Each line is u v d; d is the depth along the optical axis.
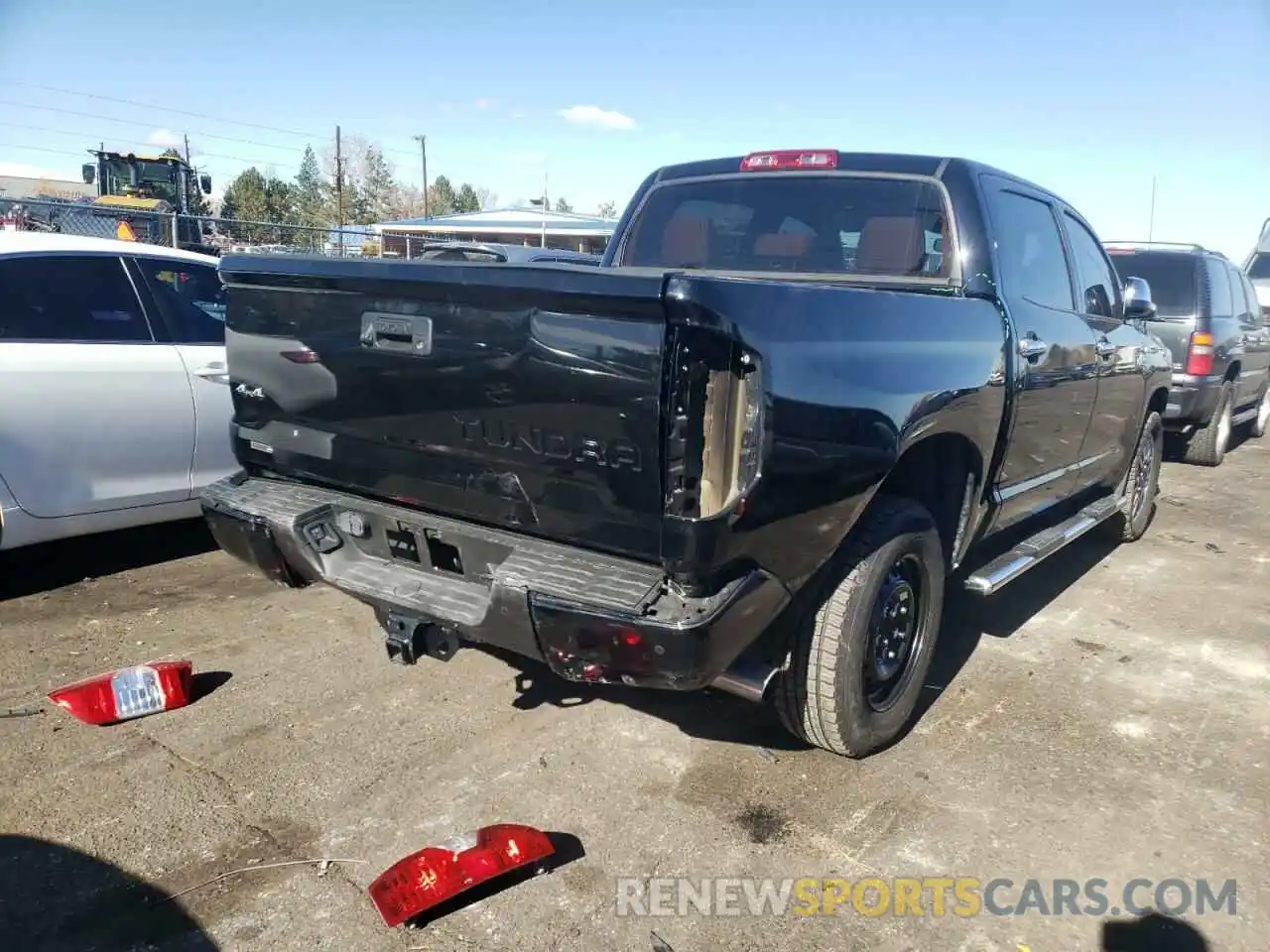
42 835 2.97
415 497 3.20
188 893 2.74
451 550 3.18
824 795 3.31
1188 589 5.69
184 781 3.29
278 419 3.52
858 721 3.38
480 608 3.03
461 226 48.72
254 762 3.42
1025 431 4.15
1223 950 2.62
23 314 4.69
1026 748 3.68
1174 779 3.49
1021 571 4.22
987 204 4.08
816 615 3.23
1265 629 5.05
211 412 5.27
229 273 3.43
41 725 3.64
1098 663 4.53
